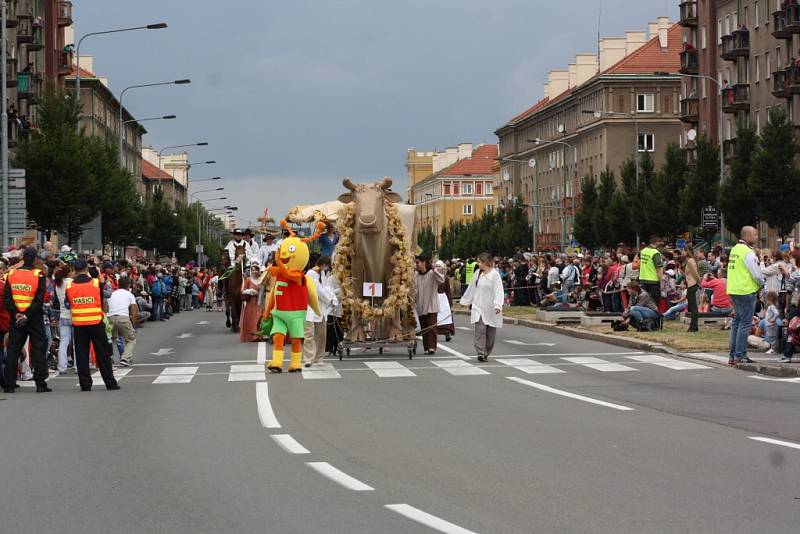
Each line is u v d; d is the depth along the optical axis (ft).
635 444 41.96
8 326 67.26
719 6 298.76
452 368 75.31
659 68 397.19
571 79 478.59
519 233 430.20
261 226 110.32
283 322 74.43
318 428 47.16
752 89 274.98
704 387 62.44
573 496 32.30
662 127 396.57
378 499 32.24
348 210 84.17
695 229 239.09
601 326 112.68
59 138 187.01
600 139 403.95
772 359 75.05
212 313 194.90
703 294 116.67
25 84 238.27
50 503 32.63
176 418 51.47
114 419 51.70
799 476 35.19
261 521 29.58
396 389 62.64
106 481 35.99
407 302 83.97
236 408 54.80
